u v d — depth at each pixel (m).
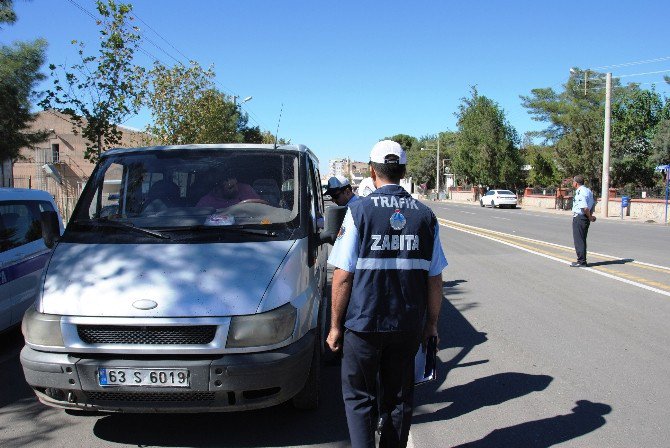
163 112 18.05
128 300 3.54
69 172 38.59
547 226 22.64
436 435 3.97
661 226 23.75
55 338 3.54
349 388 3.16
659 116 36.84
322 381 5.09
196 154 4.88
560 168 43.91
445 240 16.55
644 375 5.10
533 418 4.23
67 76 10.51
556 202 40.94
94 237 4.24
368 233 3.03
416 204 3.15
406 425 3.23
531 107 63.50
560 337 6.32
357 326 3.04
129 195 4.65
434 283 3.23
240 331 3.50
